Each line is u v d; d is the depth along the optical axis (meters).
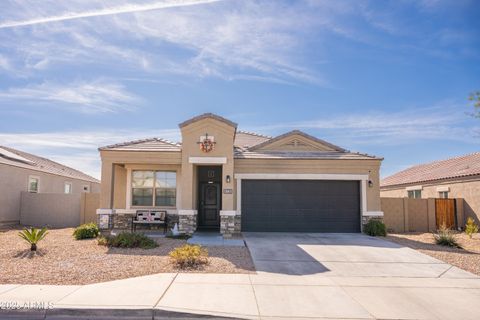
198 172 17.73
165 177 17.14
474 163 21.73
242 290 7.32
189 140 15.64
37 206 20.75
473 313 6.29
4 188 19.52
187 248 9.70
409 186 25.88
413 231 18.80
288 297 6.98
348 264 9.94
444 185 21.84
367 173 16.41
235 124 15.62
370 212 16.20
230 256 10.55
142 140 17.02
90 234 13.86
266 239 13.84
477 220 19.09
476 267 9.86
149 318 5.99
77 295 6.75
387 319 5.98
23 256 10.09
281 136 17.52
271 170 16.38
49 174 24.36
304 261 10.15
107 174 15.74
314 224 16.31
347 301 6.82
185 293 7.00
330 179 16.38
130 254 10.59
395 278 8.61
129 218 16.77
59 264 9.20
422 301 6.91
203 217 17.61
